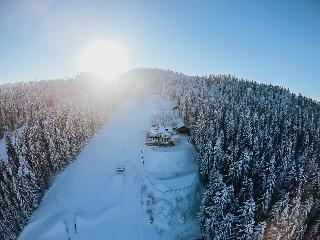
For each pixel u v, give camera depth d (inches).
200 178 3213.6
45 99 5698.8
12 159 3272.6
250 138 3484.3
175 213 2898.6
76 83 7445.9
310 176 3159.5
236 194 2871.6
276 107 5246.1
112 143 4114.2
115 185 3216.0
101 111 4790.8
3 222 2783.0
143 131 4288.9
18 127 4758.9
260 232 2267.5
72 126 3865.7
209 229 2573.8
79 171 3560.5
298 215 2549.2
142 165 3420.3
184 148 3567.9
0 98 5556.1
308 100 6628.9
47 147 3570.4
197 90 5388.8
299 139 4168.3
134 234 2783.0
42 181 3275.1
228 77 7475.4
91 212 2974.9
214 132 3609.7
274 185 2741.1
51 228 2802.7
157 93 6353.3
